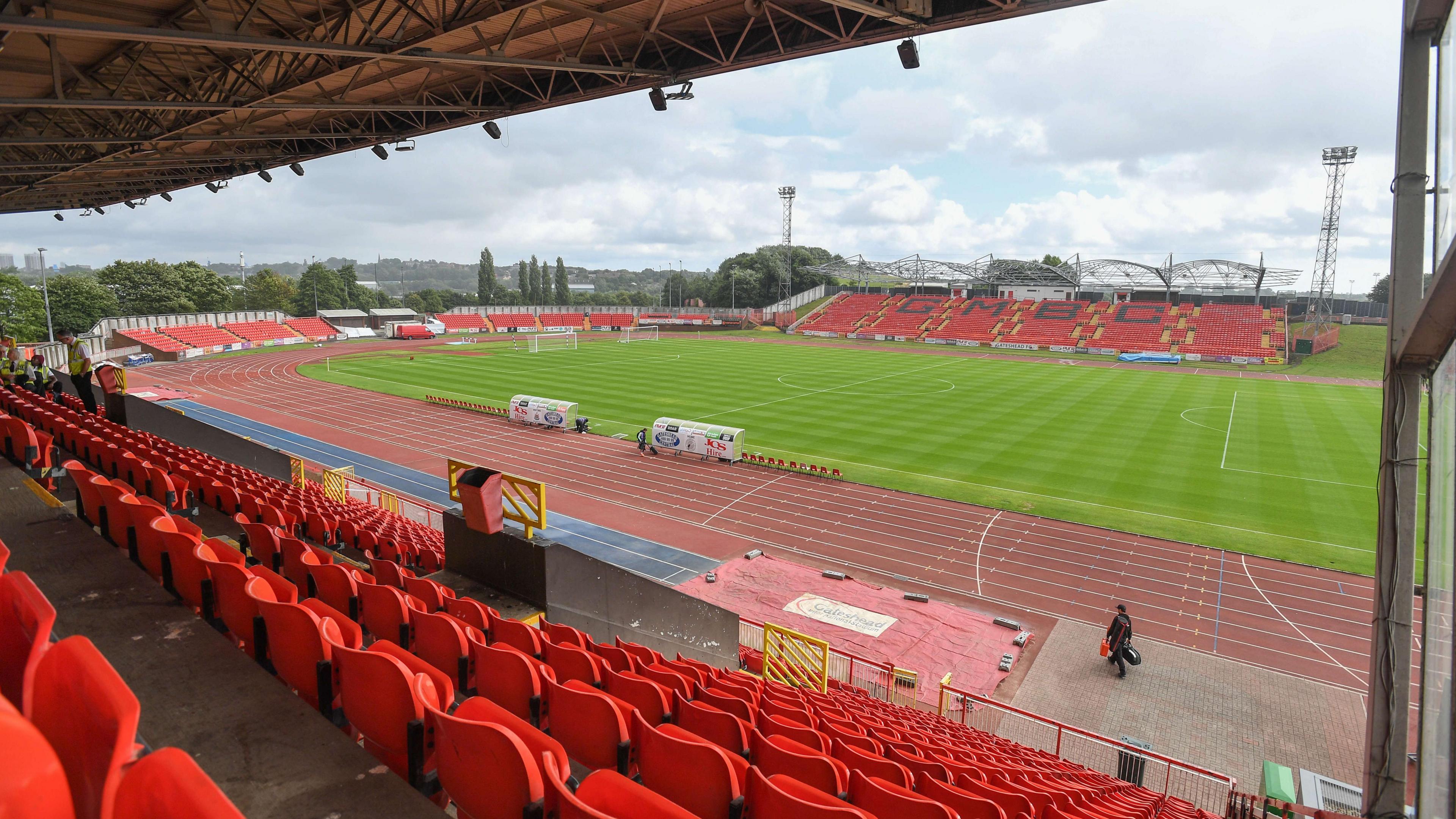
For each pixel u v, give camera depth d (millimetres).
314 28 17047
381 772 3113
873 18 15836
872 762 6234
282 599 4758
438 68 20359
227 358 75062
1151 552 23859
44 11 14609
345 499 22906
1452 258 4602
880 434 39375
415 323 110812
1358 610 20109
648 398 50469
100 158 25750
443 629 5535
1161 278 92125
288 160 29656
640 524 26328
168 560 5422
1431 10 5633
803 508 28047
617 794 3131
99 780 1638
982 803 5723
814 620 19500
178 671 3828
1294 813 11383
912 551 24047
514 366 68188
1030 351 86062
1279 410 45969
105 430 13078
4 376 19703
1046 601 20656
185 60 19031
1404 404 6273
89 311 89312
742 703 6797
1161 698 16312
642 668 7508
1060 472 32188
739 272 137250
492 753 3082
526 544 8875
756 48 17734
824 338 104125
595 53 19734
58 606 4566
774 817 4023
